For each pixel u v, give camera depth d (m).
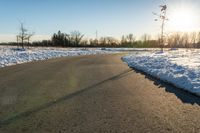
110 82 9.23
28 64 17.80
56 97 6.63
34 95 6.89
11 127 4.26
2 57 23.33
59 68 14.84
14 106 5.69
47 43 100.25
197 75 9.13
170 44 78.94
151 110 5.29
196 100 6.17
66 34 98.81
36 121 4.58
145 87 8.08
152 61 17.19
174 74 9.72
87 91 7.46
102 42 106.06
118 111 5.22
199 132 3.97
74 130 4.08
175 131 4.01
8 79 10.06
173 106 5.61
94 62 20.12
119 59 24.39
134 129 4.11
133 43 107.00
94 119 4.68
